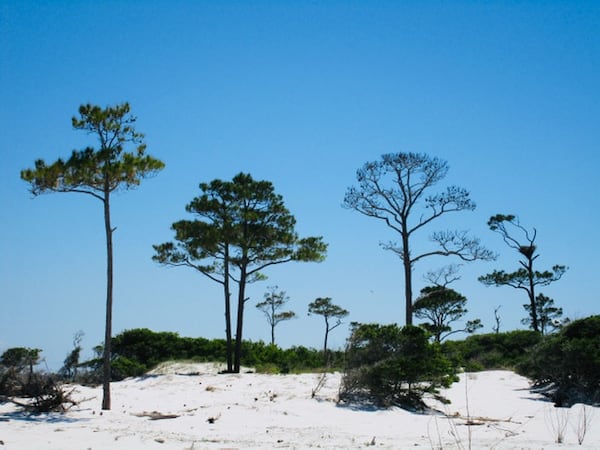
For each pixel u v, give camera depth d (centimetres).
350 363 1919
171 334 3534
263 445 1158
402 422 1568
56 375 1712
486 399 2044
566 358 1981
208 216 2995
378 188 3125
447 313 4062
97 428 1361
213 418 1498
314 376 2395
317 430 1402
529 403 1966
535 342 3359
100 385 2619
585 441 1155
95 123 1752
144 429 1370
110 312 1731
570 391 1962
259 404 1723
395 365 1806
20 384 1659
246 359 3341
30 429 1319
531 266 4394
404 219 3120
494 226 4447
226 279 2967
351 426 1486
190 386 2303
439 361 1866
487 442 1181
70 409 1675
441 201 3061
